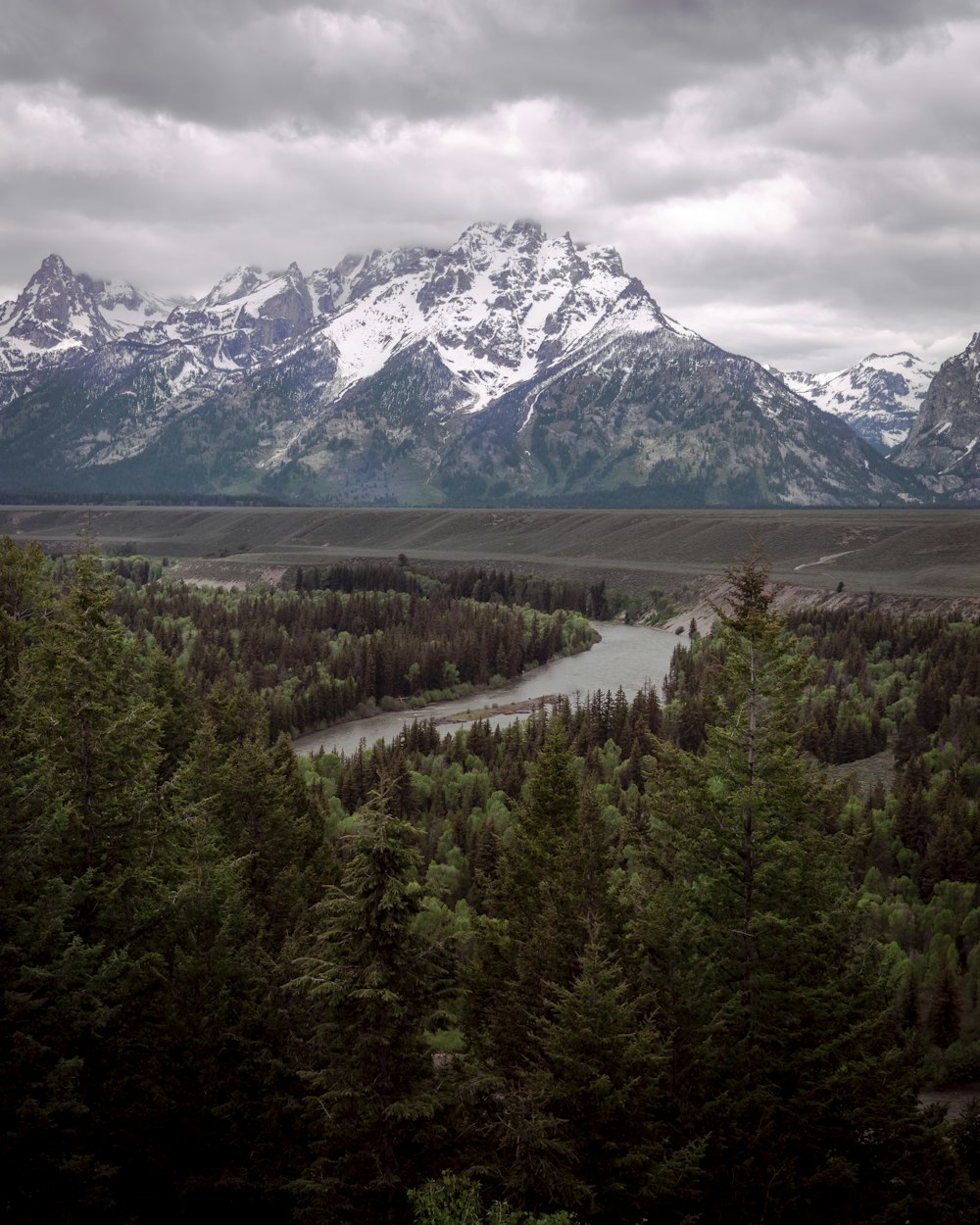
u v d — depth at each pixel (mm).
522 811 49625
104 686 39594
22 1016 30328
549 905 38000
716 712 39969
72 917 35344
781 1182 31344
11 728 40469
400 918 30062
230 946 36594
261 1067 33938
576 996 30844
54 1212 29188
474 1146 30781
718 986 35406
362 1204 29641
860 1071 33000
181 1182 32469
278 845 54000
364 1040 29219
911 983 55500
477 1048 37938
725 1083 32781
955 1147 39031
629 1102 30125
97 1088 33062
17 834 32594
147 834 39969
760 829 37781
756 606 39250
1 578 73938
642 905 38156
